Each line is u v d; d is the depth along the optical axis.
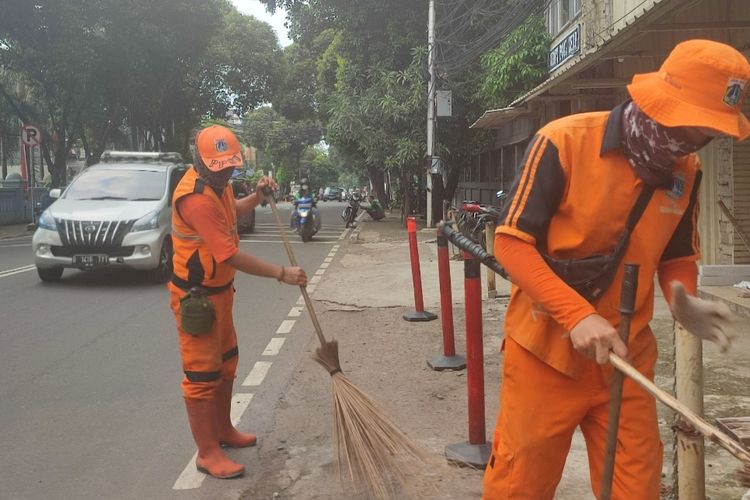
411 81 20.98
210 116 36.47
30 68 23.81
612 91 11.22
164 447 4.25
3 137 33.94
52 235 10.12
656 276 2.38
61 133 25.73
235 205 3.90
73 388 5.45
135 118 29.33
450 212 12.62
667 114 1.81
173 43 25.42
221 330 3.85
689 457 2.75
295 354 6.46
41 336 7.20
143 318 8.08
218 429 4.14
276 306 8.91
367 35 22.27
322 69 30.53
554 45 14.96
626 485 2.16
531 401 2.21
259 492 3.60
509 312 2.28
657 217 2.06
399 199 38.41
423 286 10.08
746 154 7.89
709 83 1.78
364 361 6.13
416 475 3.22
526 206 2.05
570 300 1.95
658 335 6.51
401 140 21.23
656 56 8.02
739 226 7.30
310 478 3.75
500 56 16.33
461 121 21.94
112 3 23.25
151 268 10.30
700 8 7.27
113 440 4.37
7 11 21.22
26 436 4.45
